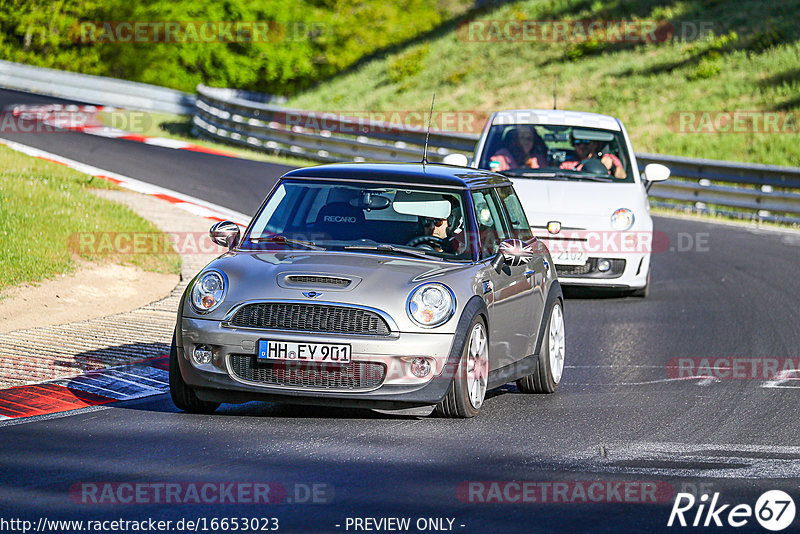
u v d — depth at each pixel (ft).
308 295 81.82
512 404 93.66
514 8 578.66
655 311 147.95
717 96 412.98
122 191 224.12
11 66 496.23
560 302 104.53
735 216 271.28
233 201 229.66
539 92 466.29
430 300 82.38
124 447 73.92
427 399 81.87
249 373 82.07
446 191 92.94
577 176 158.40
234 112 386.32
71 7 617.62
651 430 83.76
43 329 119.03
